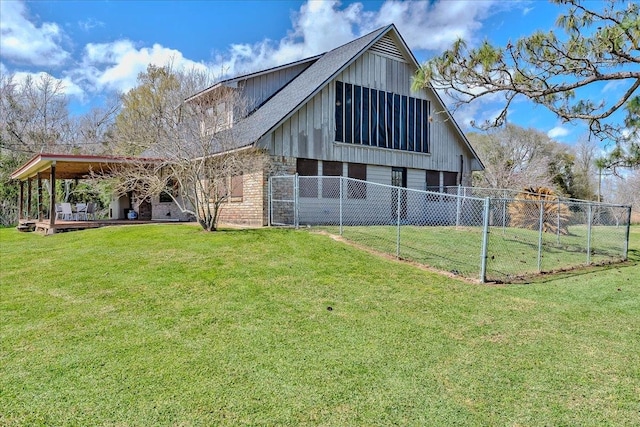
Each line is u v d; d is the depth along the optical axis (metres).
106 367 3.75
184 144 11.18
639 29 6.36
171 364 3.81
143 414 3.01
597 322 5.14
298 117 13.66
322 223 14.21
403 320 5.03
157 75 26.70
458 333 4.65
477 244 10.70
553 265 9.12
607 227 17.70
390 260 8.17
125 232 11.84
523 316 5.29
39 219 16.84
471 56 7.91
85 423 2.91
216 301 5.68
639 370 3.79
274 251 8.57
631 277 8.06
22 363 3.85
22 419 2.96
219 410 3.06
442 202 17.50
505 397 3.28
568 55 7.46
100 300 5.80
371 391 3.35
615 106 7.93
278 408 3.09
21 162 27.69
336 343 4.31
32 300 5.86
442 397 3.27
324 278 6.77
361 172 15.31
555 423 2.94
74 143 31.16
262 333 4.57
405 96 16.52
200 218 11.34
